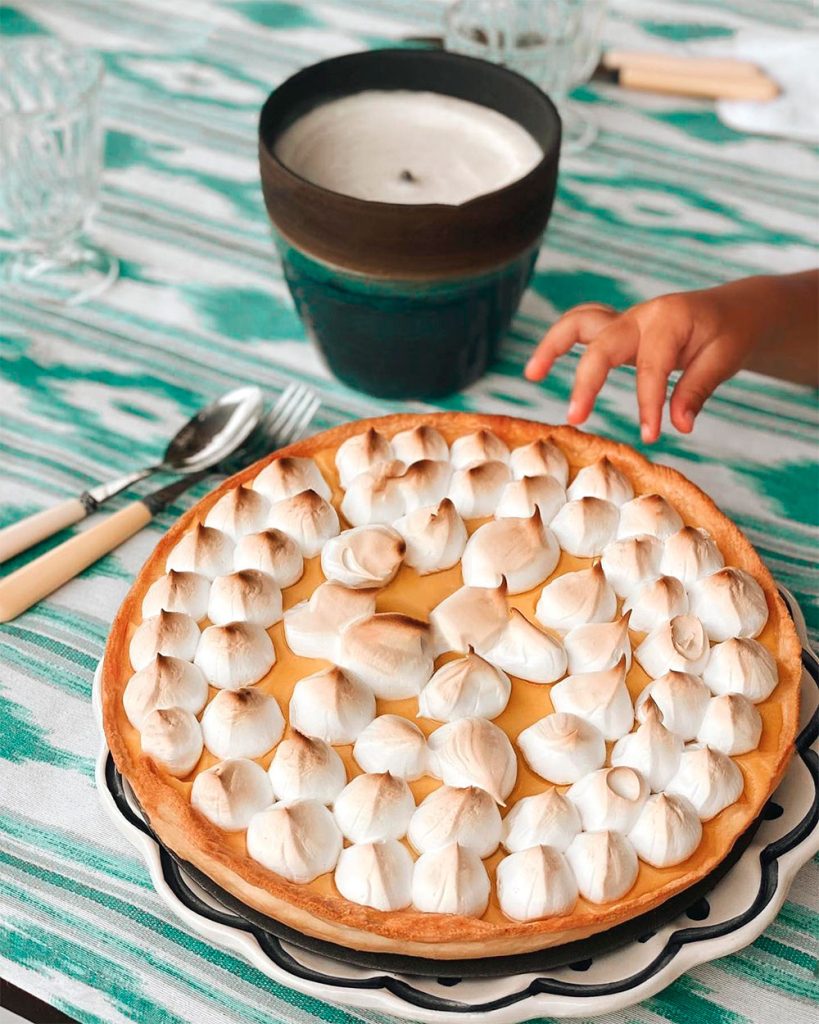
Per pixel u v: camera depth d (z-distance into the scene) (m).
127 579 0.86
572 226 1.08
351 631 0.74
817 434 0.95
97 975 0.72
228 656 0.74
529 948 0.68
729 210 1.09
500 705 0.73
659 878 0.69
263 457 0.90
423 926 0.67
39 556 0.87
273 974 0.69
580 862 0.69
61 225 1.05
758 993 0.72
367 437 0.82
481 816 0.69
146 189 1.11
